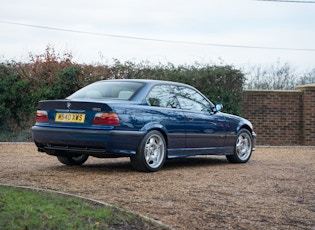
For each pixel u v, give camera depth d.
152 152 8.34
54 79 15.95
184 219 5.23
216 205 5.93
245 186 7.22
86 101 7.78
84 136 7.69
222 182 7.50
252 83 29.67
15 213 4.62
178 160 10.69
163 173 8.23
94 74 16.06
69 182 7.02
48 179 7.22
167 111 8.60
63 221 4.54
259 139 17.30
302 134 17.48
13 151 11.60
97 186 6.77
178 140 8.78
